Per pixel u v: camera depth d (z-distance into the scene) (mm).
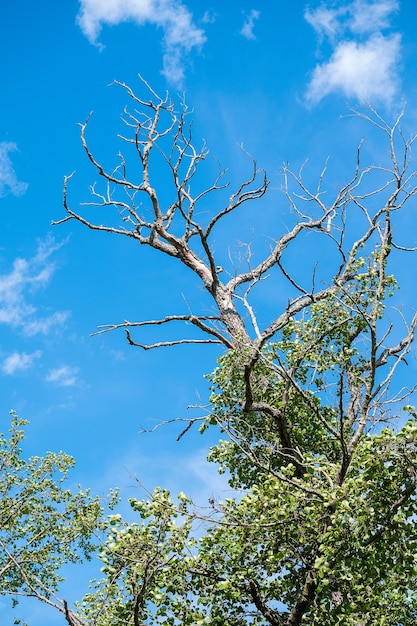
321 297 14062
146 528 8906
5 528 13961
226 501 9422
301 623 9375
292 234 15680
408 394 10414
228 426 11297
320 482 9602
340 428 9727
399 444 8586
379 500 8734
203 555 9031
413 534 8578
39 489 14250
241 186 15211
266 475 10023
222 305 14914
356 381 12633
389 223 12250
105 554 9000
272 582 9375
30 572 13539
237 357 13070
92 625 8953
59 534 14039
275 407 12758
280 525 9109
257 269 15250
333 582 9055
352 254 13367
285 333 13461
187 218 16219
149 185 16203
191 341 14617
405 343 13062
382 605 9195
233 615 9062
